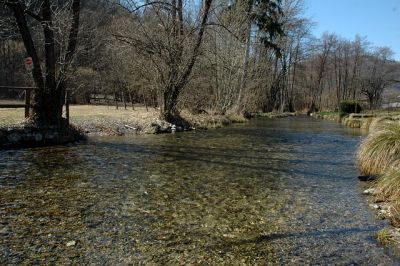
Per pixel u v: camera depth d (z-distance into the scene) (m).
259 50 38.09
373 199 7.75
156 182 8.67
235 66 30.64
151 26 19.73
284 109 64.75
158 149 13.38
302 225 6.17
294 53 61.44
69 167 9.87
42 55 16.72
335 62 72.81
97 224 5.95
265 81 48.88
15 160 10.52
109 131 17.33
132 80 28.45
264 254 5.07
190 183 8.71
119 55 24.45
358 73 71.12
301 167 11.02
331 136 20.39
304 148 15.06
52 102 13.95
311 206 7.21
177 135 18.03
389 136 10.07
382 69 69.88
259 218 6.46
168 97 20.94
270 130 23.47
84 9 23.34
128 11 19.20
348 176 9.91
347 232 5.89
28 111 13.76
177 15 20.08
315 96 71.94
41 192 7.56
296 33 57.34
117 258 4.81
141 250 5.07
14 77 39.94
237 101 33.19
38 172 9.20
